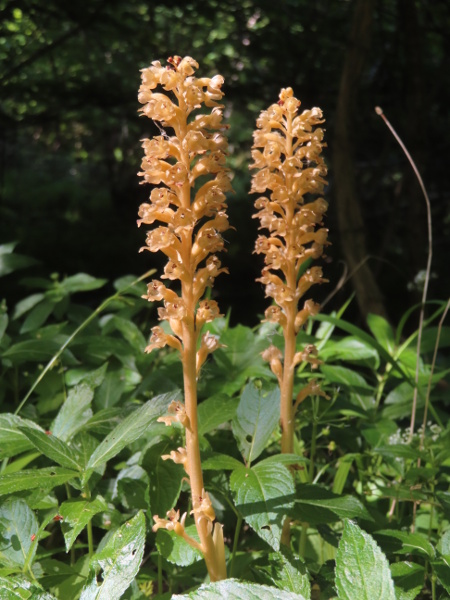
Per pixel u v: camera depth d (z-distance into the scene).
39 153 20.89
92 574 1.69
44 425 2.92
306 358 2.15
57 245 14.15
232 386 2.93
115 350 3.23
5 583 1.76
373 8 5.25
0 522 2.01
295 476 2.54
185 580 2.26
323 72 8.17
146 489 2.16
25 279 3.98
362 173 9.76
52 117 9.20
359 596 1.63
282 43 8.00
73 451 2.06
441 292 9.41
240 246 13.07
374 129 8.94
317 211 2.14
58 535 2.77
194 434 1.79
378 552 1.67
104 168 22.53
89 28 8.04
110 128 11.26
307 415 2.80
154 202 1.75
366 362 3.28
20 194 20.92
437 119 9.21
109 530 2.25
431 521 2.52
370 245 10.59
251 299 9.94
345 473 2.55
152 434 2.35
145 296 1.77
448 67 8.14
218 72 8.48
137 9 8.25
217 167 1.76
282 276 6.43
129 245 13.99
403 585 1.91
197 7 7.71
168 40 8.51
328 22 7.86
